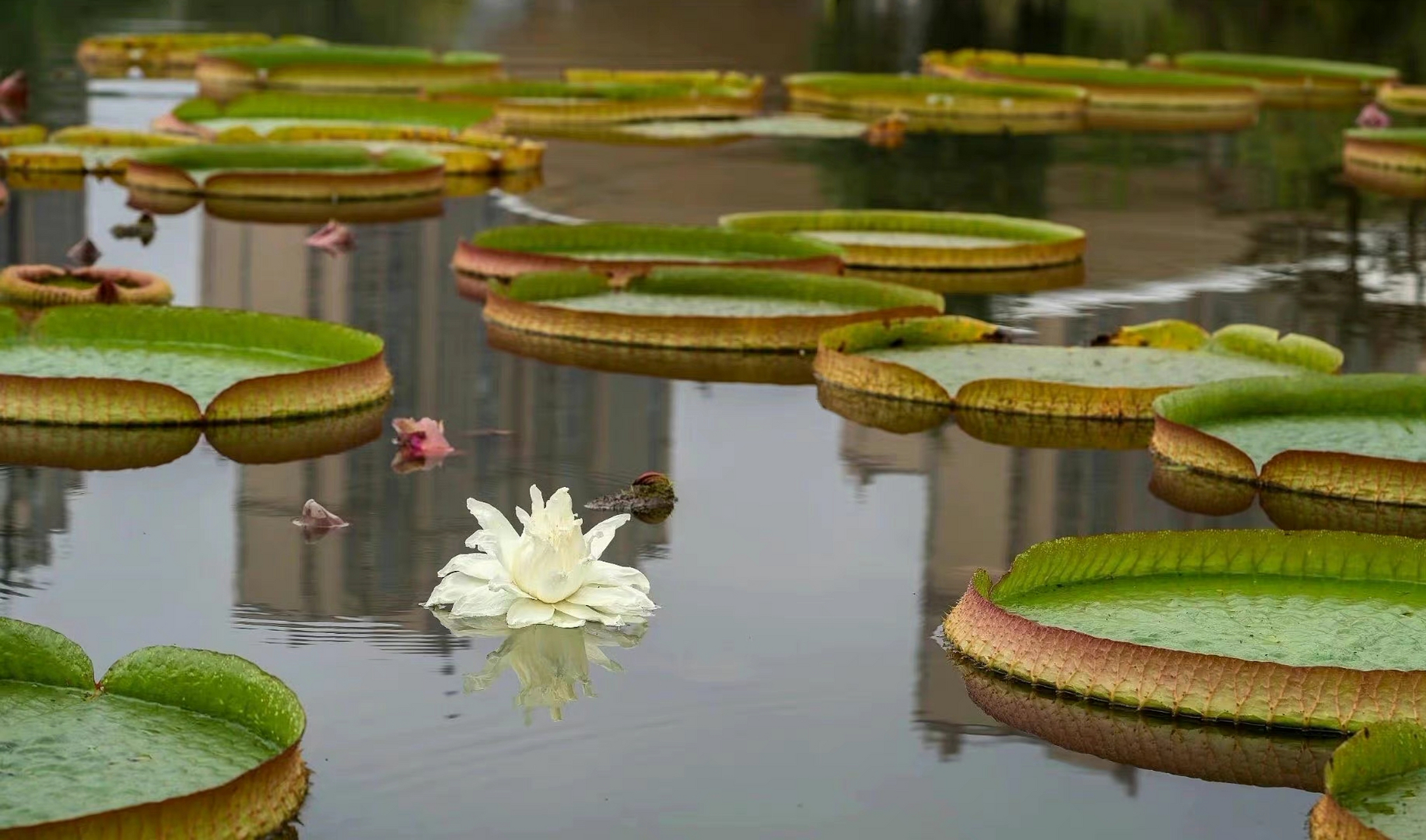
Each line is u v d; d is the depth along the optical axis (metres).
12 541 8.38
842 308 13.54
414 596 7.81
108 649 7.11
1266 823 5.95
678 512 9.17
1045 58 34.44
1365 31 42.88
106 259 15.22
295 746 5.70
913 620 7.69
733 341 12.62
